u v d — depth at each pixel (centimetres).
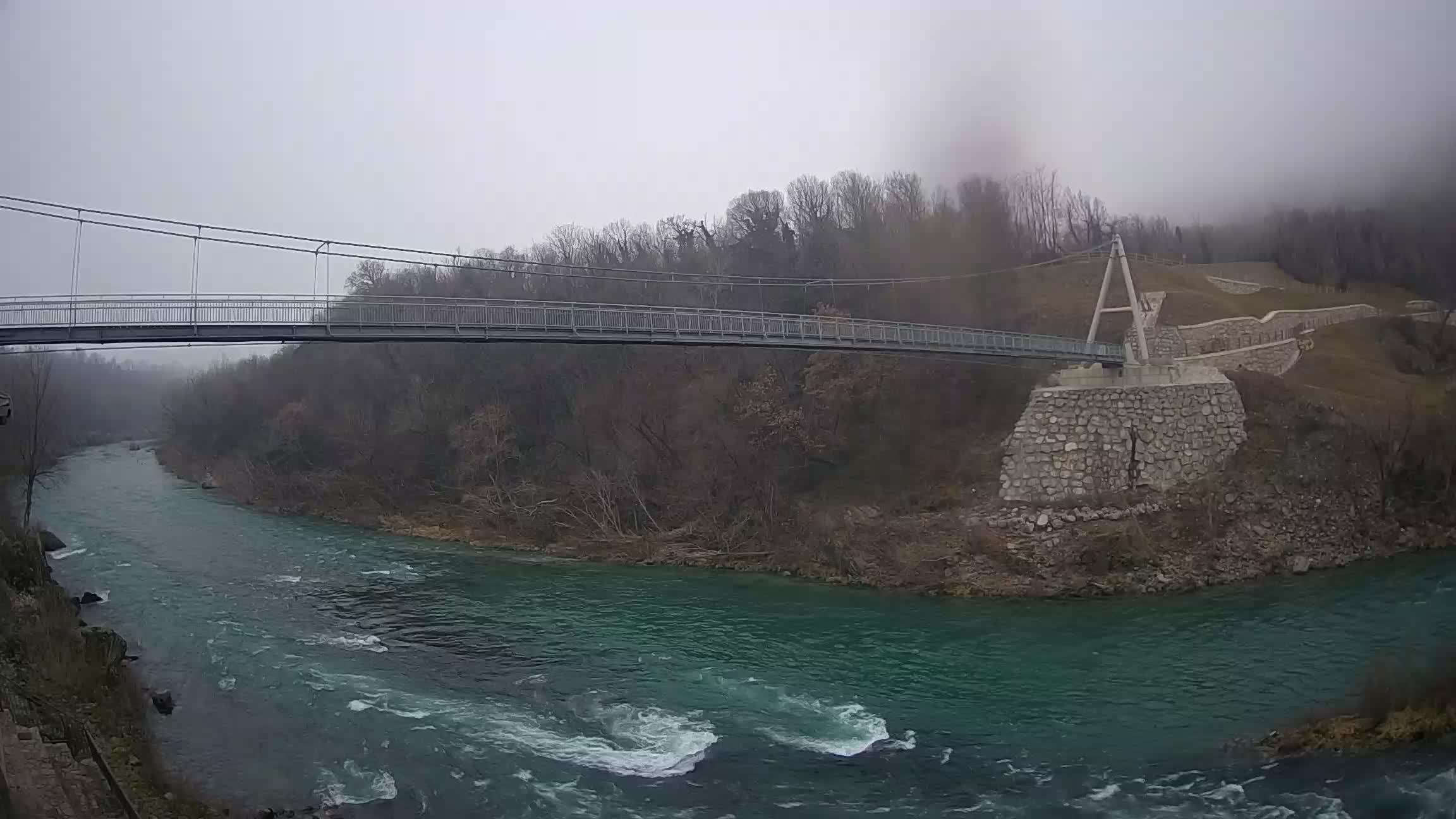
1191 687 2692
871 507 4647
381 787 2194
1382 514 4150
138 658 3186
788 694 2773
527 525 5525
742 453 5338
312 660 3166
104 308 3075
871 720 2555
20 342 2953
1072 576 3803
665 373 6262
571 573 4619
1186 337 5769
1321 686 2606
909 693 2753
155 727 2555
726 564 4634
